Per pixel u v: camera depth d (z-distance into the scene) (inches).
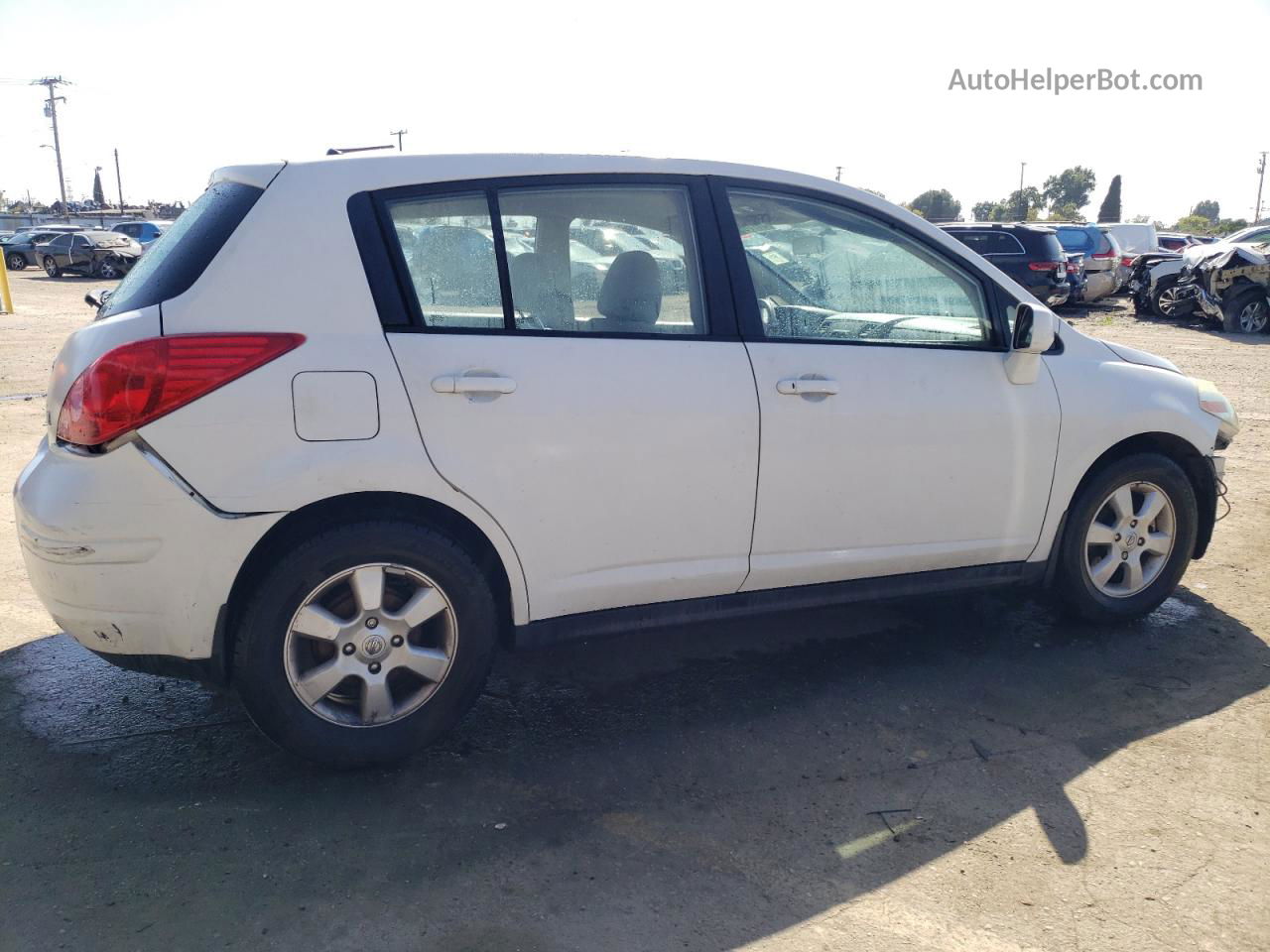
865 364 140.4
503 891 102.0
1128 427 159.0
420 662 121.4
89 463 109.3
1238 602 182.4
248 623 113.5
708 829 113.2
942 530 148.4
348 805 116.1
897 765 127.3
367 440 114.5
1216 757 129.4
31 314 735.7
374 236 118.6
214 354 109.7
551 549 125.6
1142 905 101.0
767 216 140.0
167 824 111.6
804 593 143.2
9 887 100.3
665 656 157.8
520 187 127.0
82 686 144.3
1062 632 169.0
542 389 122.1
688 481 130.5
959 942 95.7
